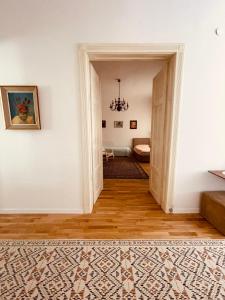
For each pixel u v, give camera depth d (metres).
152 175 3.19
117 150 7.15
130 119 7.46
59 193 2.54
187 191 2.54
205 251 1.81
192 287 1.42
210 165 2.47
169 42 2.16
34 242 1.95
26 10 2.09
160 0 2.07
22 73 2.22
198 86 2.27
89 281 1.48
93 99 2.64
